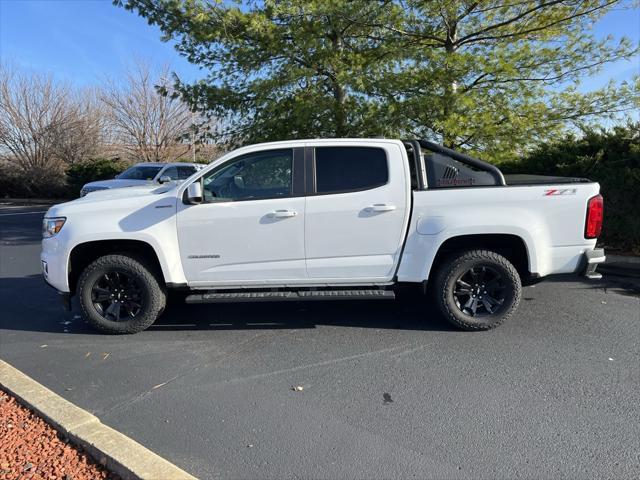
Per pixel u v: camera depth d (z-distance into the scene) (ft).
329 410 11.28
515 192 15.20
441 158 15.81
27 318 18.38
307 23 29.76
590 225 15.26
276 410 11.34
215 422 10.86
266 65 32.68
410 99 28.60
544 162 28.91
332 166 15.67
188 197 15.28
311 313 18.15
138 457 8.99
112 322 16.07
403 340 15.39
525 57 28.86
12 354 14.92
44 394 11.51
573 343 14.89
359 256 15.66
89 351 15.03
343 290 15.97
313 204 15.40
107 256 15.87
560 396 11.69
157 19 31.81
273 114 33.19
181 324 17.26
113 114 91.97
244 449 9.84
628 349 14.42
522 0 28.71
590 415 10.83
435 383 12.49
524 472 8.96
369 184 15.52
